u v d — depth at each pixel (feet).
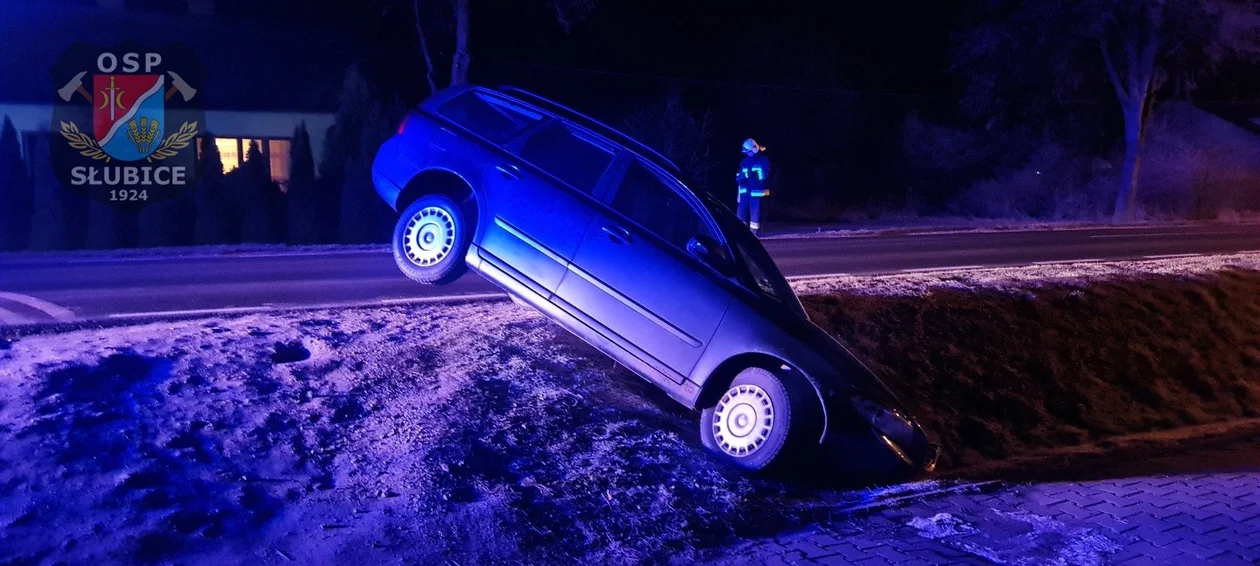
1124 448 28.86
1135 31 92.94
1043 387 32.45
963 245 63.21
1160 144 111.04
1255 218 104.94
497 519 17.22
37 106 67.92
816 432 22.90
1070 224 88.28
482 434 20.47
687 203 23.11
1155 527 19.92
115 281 35.27
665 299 21.95
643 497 19.08
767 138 99.81
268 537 15.75
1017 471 25.55
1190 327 39.42
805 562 17.24
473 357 24.09
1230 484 23.71
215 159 60.08
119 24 76.33
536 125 25.07
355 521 16.60
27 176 57.11
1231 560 18.13
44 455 16.71
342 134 67.51
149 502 15.96
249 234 60.90
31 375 19.58
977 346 33.14
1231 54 94.73
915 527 19.43
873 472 23.86
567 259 22.84
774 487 20.63
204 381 20.79
